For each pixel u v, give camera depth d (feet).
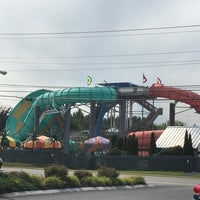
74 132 568.41
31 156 271.28
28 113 337.52
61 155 258.16
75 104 318.65
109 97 299.79
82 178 98.73
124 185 108.47
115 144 271.08
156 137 301.02
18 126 343.05
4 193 76.74
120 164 240.73
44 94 322.96
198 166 224.74
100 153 272.31
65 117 317.22
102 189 98.89
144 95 305.32
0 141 328.08
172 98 303.27
